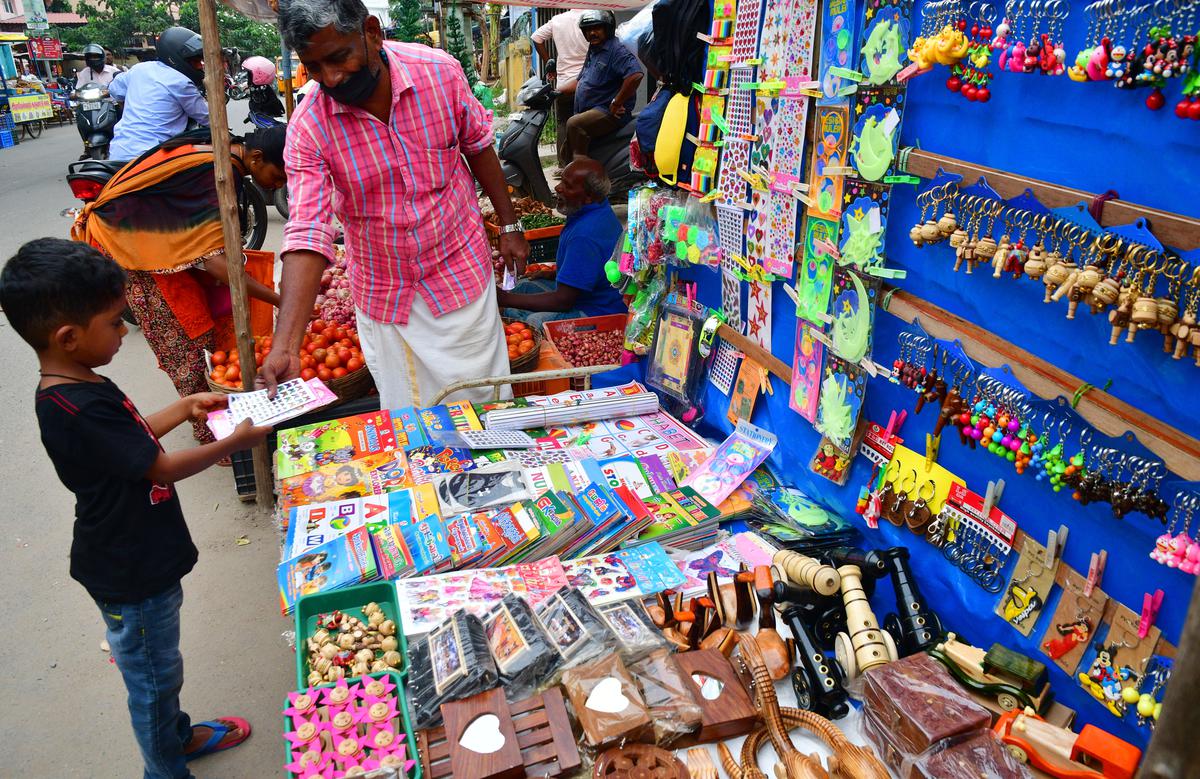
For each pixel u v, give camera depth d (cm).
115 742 262
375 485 256
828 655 186
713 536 236
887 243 195
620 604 192
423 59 279
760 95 236
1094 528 150
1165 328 125
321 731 158
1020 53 144
